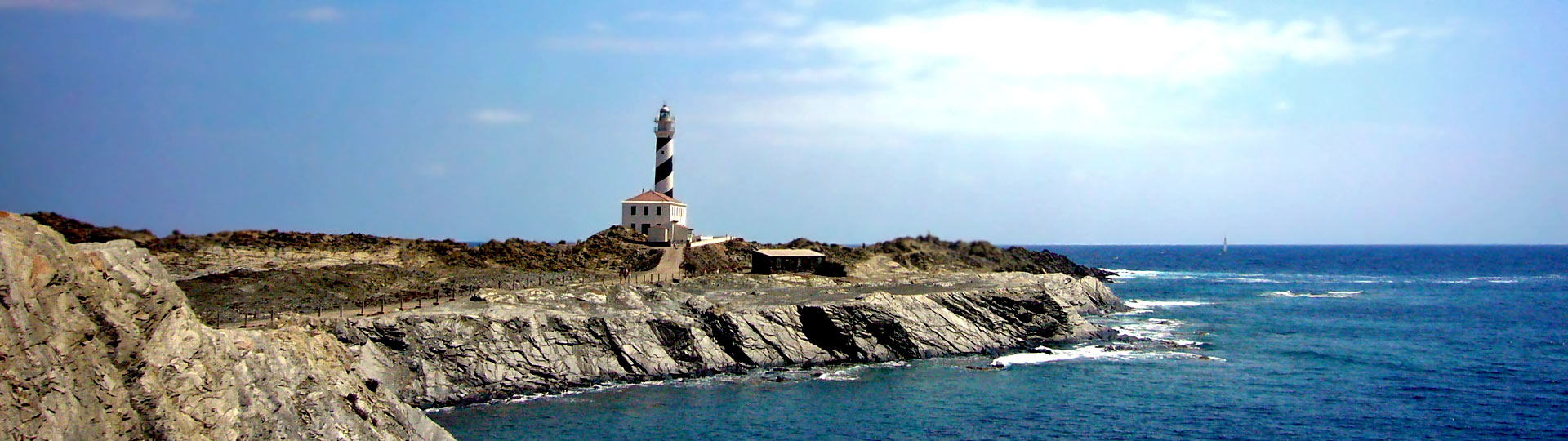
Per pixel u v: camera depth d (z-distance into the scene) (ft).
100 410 109.09
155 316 120.78
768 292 305.73
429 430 159.84
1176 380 245.04
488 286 292.61
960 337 281.95
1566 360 279.69
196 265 316.19
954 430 198.08
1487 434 196.65
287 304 249.55
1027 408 214.90
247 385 131.54
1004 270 465.88
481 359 218.38
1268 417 209.15
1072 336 304.30
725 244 463.83
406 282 301.84
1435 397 228.84
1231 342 310.65
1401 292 547.90
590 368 231.71
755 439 189.67
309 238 375.25
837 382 237.66
